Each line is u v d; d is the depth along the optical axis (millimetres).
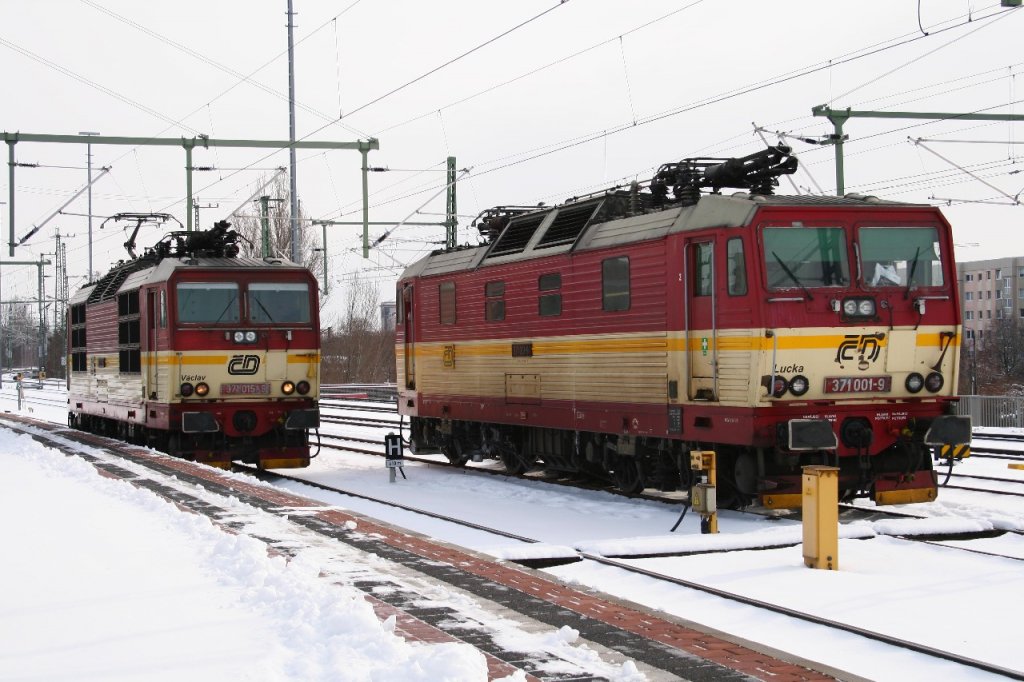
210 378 19516
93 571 9273
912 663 7344
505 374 18797
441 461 22984
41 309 80188
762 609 8750
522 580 9094
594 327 16203
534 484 18484
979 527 12188
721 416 13609
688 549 11172
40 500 13750
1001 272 96438
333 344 72688
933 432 13445
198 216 35594
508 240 19094
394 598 8406
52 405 52906
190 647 6977
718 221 13648
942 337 13828
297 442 20438
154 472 16688
